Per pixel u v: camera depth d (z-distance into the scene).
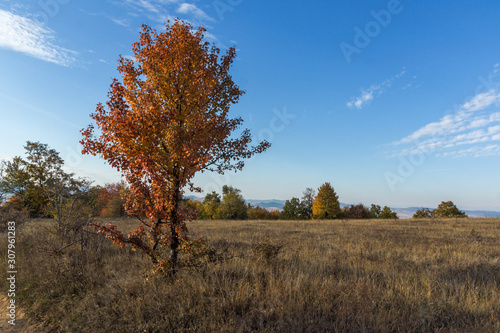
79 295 5.68
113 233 5.73
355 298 4.86
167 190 5.61
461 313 4.58
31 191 12.35
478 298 5.16
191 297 4.91
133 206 5.80
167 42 5.85
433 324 4.32
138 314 4.49
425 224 26.17
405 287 5.51
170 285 5.36
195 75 5.87
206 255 6.95
